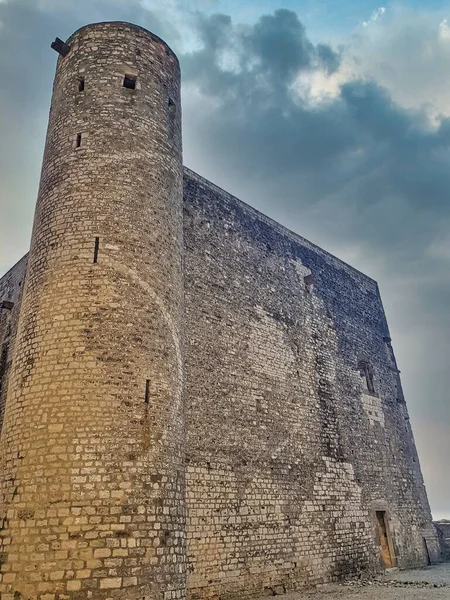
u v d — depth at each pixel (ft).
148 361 39.52
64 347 37.81
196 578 47.50
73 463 34.09
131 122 47.75
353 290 94.89
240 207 73.67
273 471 60.54
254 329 66.54
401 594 52.11
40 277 41.60
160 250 44.52
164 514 35.83
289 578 56.59
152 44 53.26
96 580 31.22
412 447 92.99
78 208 42.91
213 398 57.00
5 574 32.04
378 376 91.04
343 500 69.87
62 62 52.60
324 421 72.54
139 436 36.60
